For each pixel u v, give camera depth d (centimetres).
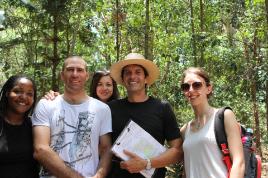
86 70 403
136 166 392
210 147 365
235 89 1395
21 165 369
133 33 1448
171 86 1485
